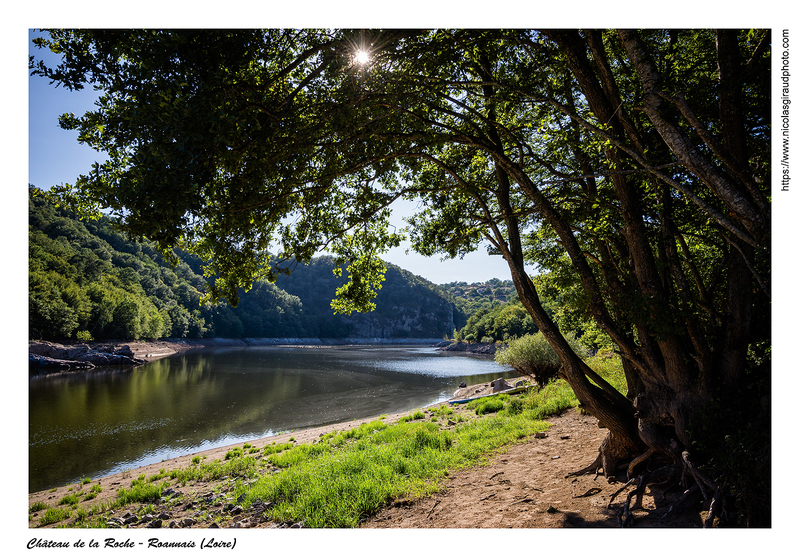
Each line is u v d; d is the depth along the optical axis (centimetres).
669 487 477
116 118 405
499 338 8788
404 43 538
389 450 833
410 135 605
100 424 1911
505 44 590
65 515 738
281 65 579
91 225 10650
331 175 605
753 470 369
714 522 392
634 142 483
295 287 19125
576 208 598
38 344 4788
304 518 545
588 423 907
